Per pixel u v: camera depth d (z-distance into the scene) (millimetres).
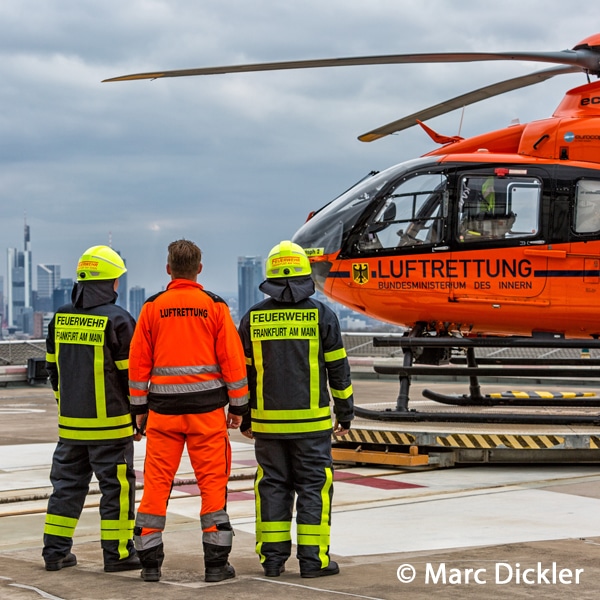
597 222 12117
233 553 7449
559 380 27750
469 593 6012
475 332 13312
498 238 12305
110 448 6914
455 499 9812
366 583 6293
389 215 12664
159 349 6566
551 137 12406
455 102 13453
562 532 8039
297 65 11945
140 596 6012
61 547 6895
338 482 11047
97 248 7164
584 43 12398
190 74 11969
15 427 17906
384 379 30844
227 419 6754
